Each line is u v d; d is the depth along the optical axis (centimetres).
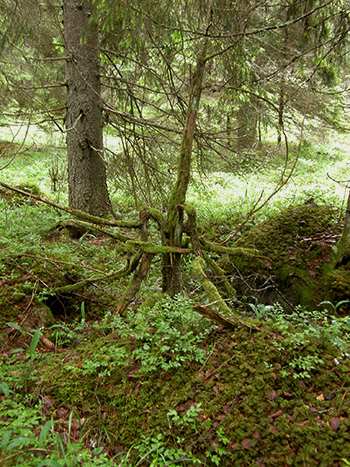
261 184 916
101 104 659
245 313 404
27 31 597
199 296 419
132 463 232
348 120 1151
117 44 629
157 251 353
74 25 621
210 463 224
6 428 226
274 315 358
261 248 500
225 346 298
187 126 345
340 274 456
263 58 699
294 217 527
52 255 457
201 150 609
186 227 365
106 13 462
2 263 409
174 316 322
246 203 738
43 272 412
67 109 664
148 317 327
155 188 689
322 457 214
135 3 426
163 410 258
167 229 370
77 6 616
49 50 732
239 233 578
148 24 440
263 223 541
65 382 291
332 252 474
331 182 934
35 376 297
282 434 229
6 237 549
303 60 557
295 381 261
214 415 248
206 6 437
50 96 799
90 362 291
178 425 246
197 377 276
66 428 256
